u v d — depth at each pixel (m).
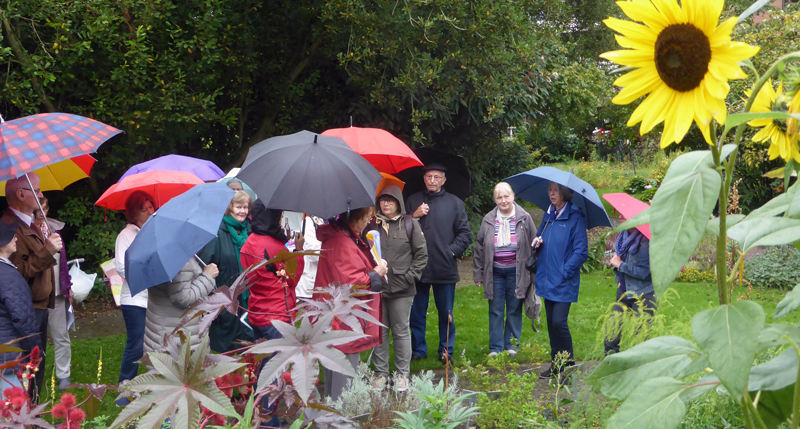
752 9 0.82
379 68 9.24
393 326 5.09
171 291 3.83
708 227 0.93
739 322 0.79
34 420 1.64
